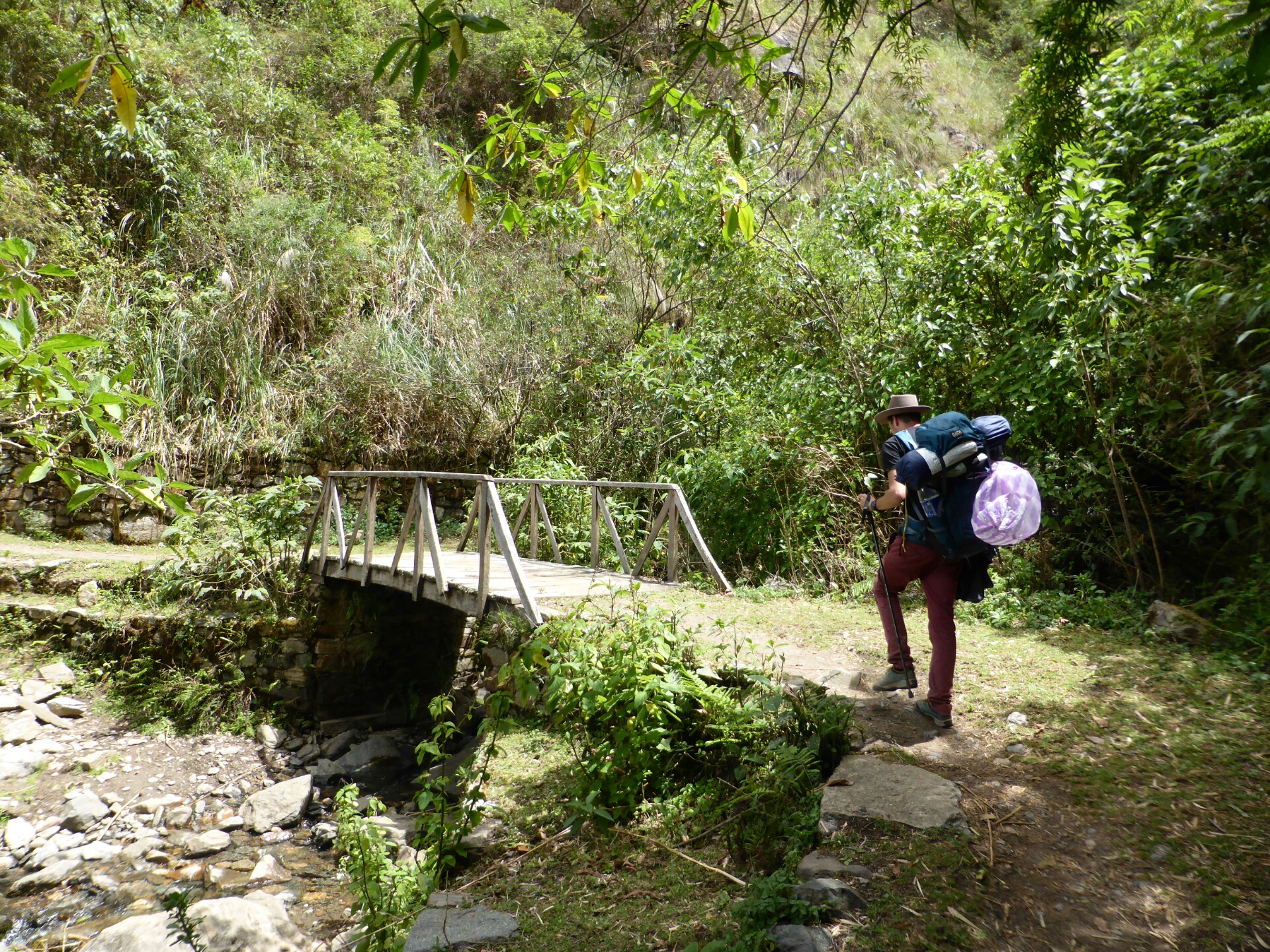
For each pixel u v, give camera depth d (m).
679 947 2.64
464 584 5.75
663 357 9.12
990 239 6.73
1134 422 5.67
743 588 6.50
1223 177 5.43
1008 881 2.65
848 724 3.63
